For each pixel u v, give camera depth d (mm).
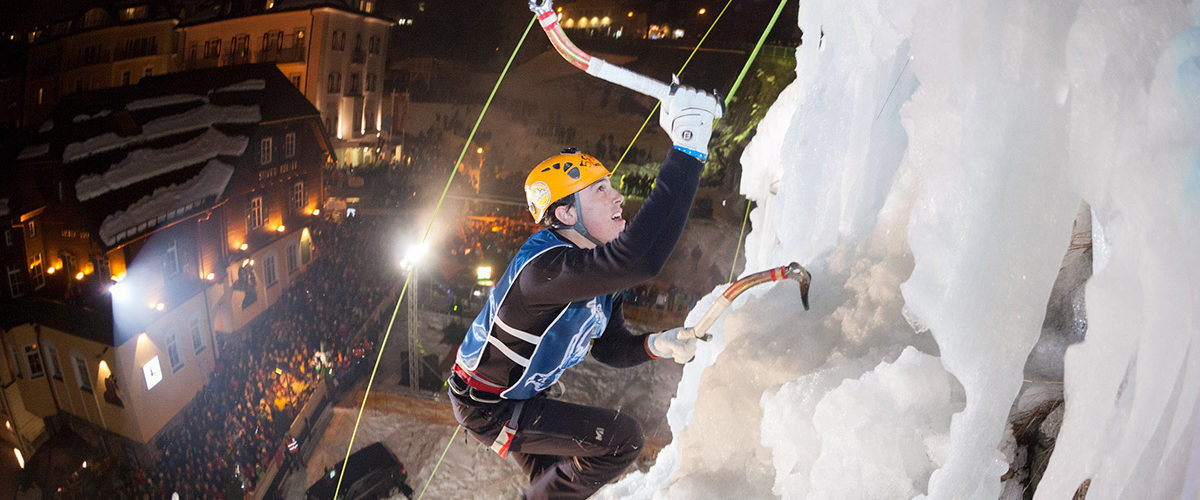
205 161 18672
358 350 15906
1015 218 885
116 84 34250
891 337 1198
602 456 1656
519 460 1920
